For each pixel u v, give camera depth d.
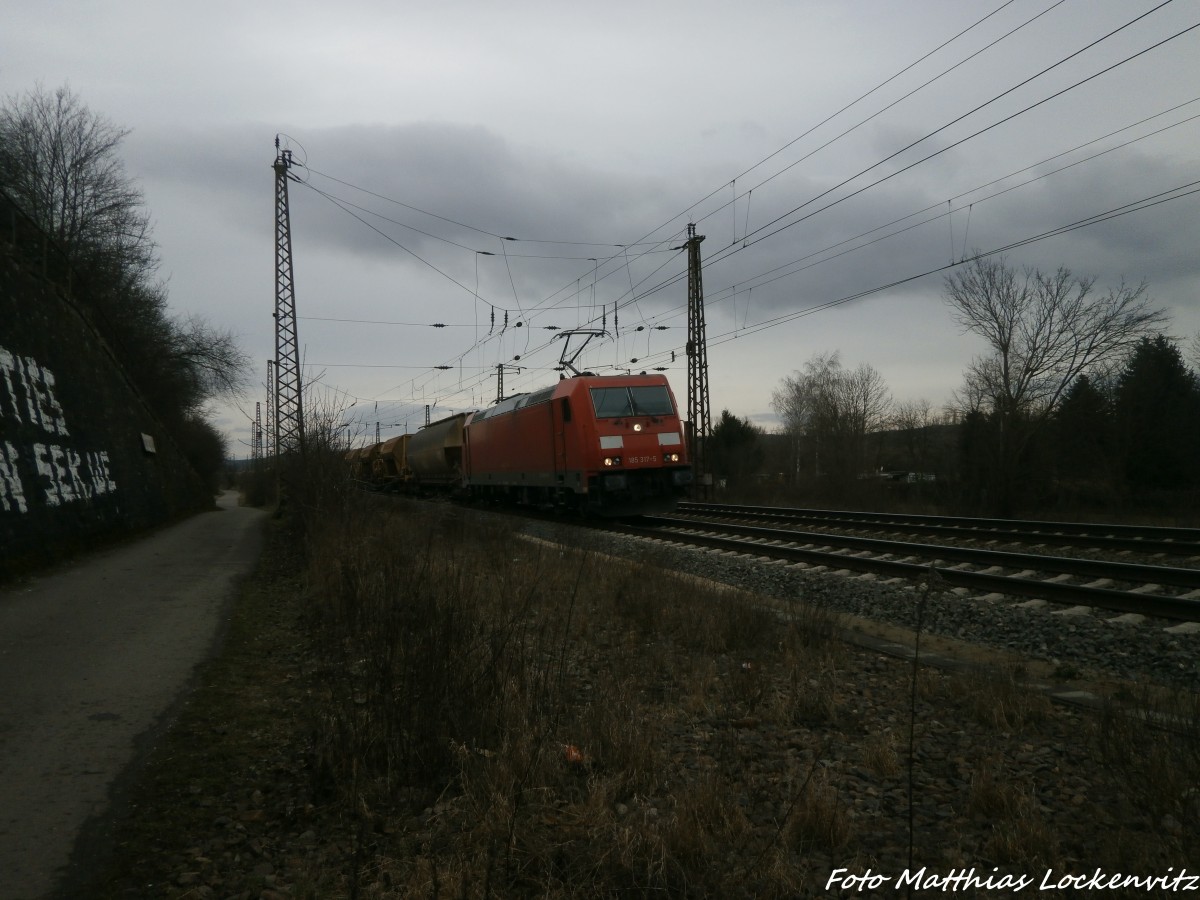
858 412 61.28
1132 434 38.31
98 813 4.34
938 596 10.20
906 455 64.44
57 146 32.38
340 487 16.23
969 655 8.05
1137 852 3.78
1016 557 12.55
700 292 32.69
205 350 42.34
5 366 13.73
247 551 17.67
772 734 5.72
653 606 9.60
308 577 11.81
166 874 3.72
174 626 9.15
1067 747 5.28
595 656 8.02
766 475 58.53
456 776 4.63
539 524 21.81
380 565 9.34
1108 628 8.64
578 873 3.59
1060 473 39.94
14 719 5.82
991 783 4.52
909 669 7.39
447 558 10.98
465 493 33.97
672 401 22.47
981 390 38.25
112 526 18.33
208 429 63.44
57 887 3.58
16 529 12.43
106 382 21.03
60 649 7.88
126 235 34.81
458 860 3.54
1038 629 8.78
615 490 21.28
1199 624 8.47
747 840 3.98
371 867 3.73
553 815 4.15
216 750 5.30
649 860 3.64
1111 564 11.23
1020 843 3.92
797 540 17.16
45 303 17.27
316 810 4.33
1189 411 38.62
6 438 12.87
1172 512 34.44
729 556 14.91
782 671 7.37
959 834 4.15
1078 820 4.27
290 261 26.78
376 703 5.21
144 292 38.84
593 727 5.29
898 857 3.95
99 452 18.75
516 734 4.90
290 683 6.94
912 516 21.02
